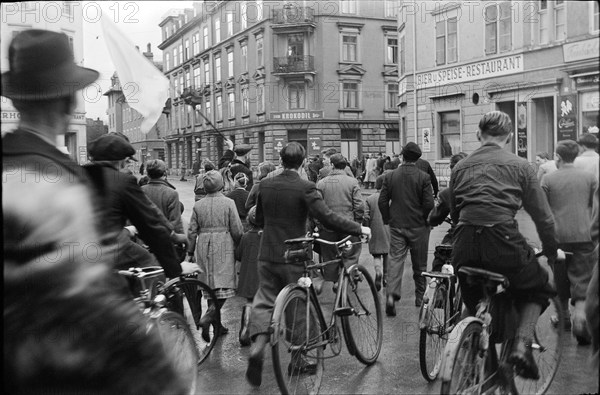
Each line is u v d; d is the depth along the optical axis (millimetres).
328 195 7035
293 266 4352
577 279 4410
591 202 4164
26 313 2623
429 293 4586
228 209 5879
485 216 3633
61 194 2672
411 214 6855
